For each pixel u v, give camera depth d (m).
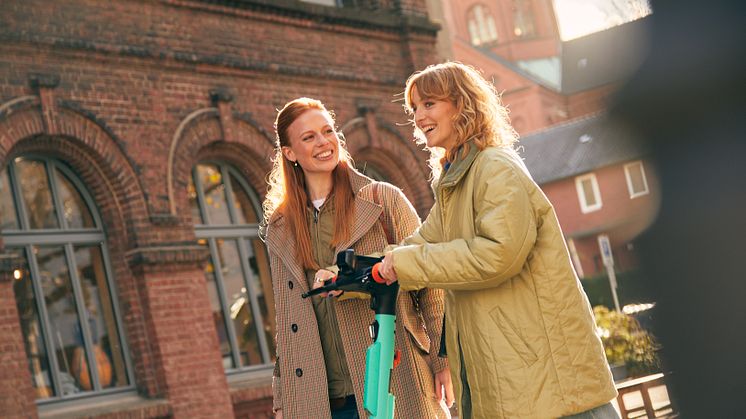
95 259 10.66
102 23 10.84
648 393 6.89
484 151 2.94
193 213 11.80
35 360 9.85
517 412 2.78
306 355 3.72
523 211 2.79
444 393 3.81
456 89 3.04
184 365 10.68
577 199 54.22
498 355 2.82
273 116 12.52
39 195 10.30
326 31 13.49
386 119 14.01
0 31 9.85
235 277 12.06
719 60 1.72
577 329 2.82
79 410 9.85
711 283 1.75
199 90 11.73
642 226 1.85
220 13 12.16
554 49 84.44
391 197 3.84
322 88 13.22
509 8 85.56
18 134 9.84
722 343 1.76
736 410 1.75
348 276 3.06
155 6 11.44
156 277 10.66
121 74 10.90
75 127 10.32
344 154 3.91
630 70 1.83
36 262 10.09
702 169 1.75
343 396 3.73
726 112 1.72
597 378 2.81
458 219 3.00
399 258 2.89
